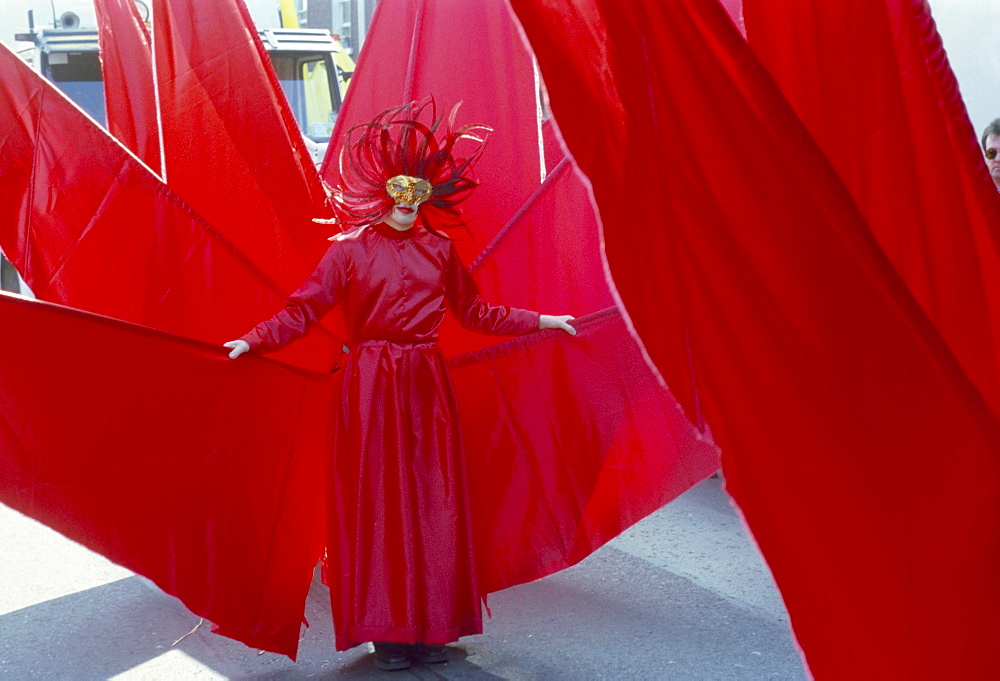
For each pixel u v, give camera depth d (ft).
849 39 8.84
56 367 10.77
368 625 11.39
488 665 11.90
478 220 14.37
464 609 11.98
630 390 12.73
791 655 12.03
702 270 8.05
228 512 11.82
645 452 12.86
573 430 13.02
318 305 11.69
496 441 13.10
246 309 13.61
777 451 8.04
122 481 11.14
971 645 8.07
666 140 8.05
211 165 14.01
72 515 10.87
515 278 13.98
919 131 8.84
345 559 11.53
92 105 28.35
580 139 7.88
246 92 13.99
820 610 8.02
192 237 13.35
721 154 8.03
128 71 14.71
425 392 11.80
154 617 13.56
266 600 12.05
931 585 8.08
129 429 11.17
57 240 12.96
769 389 8.06
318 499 12.70
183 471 11.50
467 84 14.47
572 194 13.55
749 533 7.91
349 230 12.00
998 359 9.01
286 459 12.35
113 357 11.02
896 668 8.11
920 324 7.96
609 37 8.09
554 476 13.08
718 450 7.93
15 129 12.76
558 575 14.85
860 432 8.02
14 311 10.54
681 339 7.97
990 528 8.04
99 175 13.03
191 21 13.96
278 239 14.10
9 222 12.78
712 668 11.71
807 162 7.86
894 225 8.93
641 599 13.87
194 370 11.48
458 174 12.02
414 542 11.53
